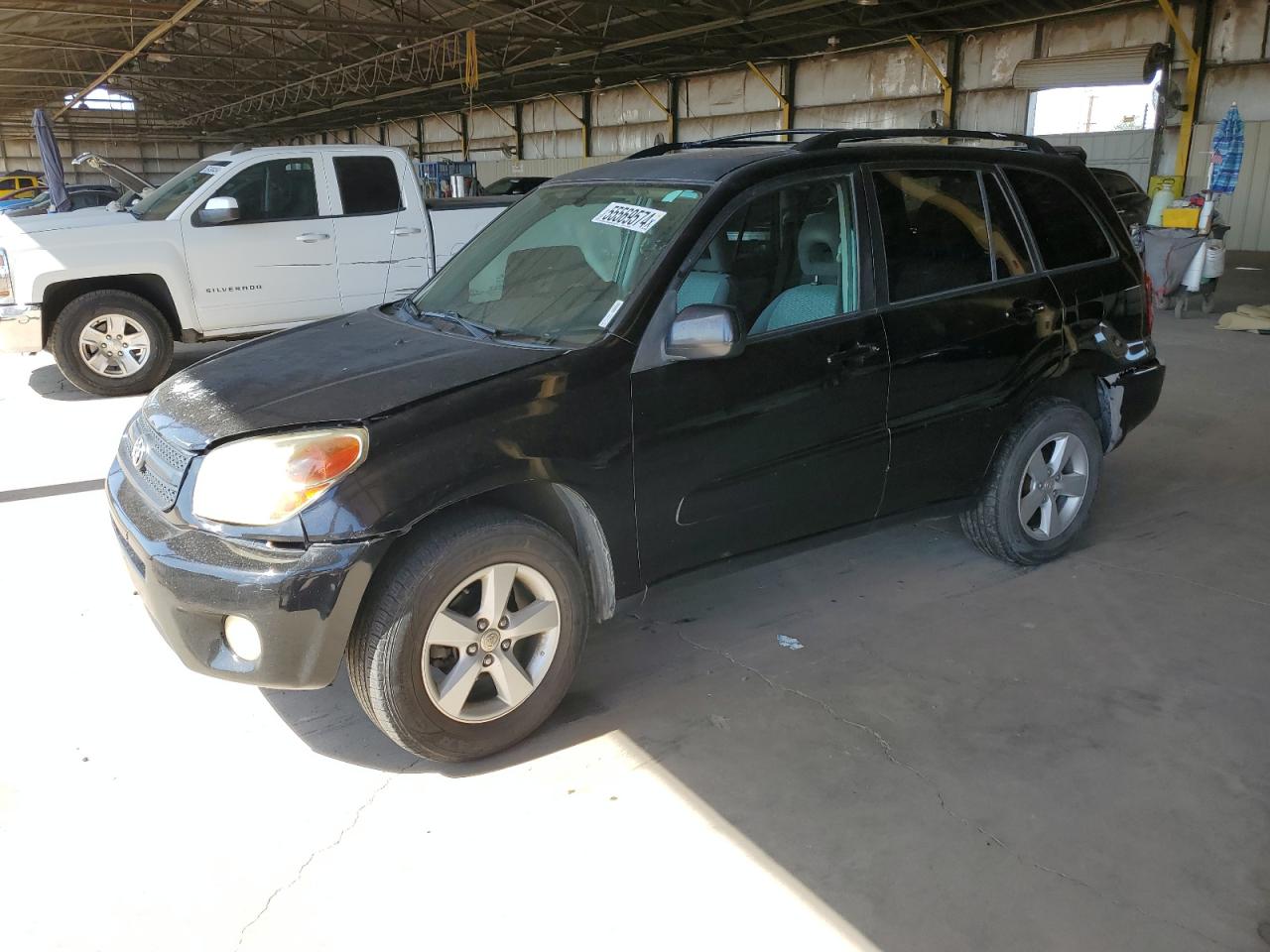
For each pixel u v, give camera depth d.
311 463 2.45
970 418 3.65
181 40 28.88
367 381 2.76
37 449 5.95
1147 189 16.94
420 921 2.20
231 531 2.49
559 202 3.60
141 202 8.15
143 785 2.68
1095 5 16.72
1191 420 6.41
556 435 2.71
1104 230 4.11
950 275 3.57
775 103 23.33
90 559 4.24
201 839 2.47
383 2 22.12
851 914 2.21
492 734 2.76
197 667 2.61
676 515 3.01
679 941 2.13
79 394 7.55
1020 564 4.11
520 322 3.14
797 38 20.33
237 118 44.03
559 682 2.87
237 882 2.32
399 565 2.53
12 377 8.27
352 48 28.33
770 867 2.36
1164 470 5.40
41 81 34.47
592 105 29.20
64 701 3.11
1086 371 4.01
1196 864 2.35
